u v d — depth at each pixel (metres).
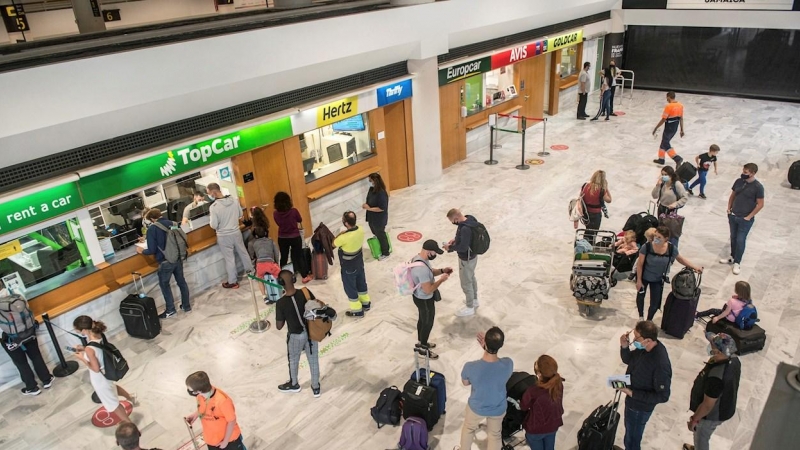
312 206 9.57
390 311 7.46
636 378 4.45
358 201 10.50
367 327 7.15
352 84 9.45
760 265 7.97
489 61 12.34
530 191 10.96
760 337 6.15
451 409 5.71
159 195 7.74
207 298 8.07
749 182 7.42
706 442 4.55
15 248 6.34
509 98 14.04
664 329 6.61
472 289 7.08
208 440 4.63
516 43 13.38
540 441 4.58
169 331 7.33
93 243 6.95
